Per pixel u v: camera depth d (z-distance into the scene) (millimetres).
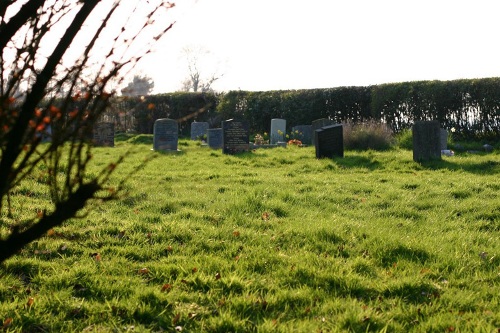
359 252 7109
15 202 9258
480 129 27453
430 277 6254
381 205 10523
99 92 2477
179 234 7645
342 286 5871
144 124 34719
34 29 2475
